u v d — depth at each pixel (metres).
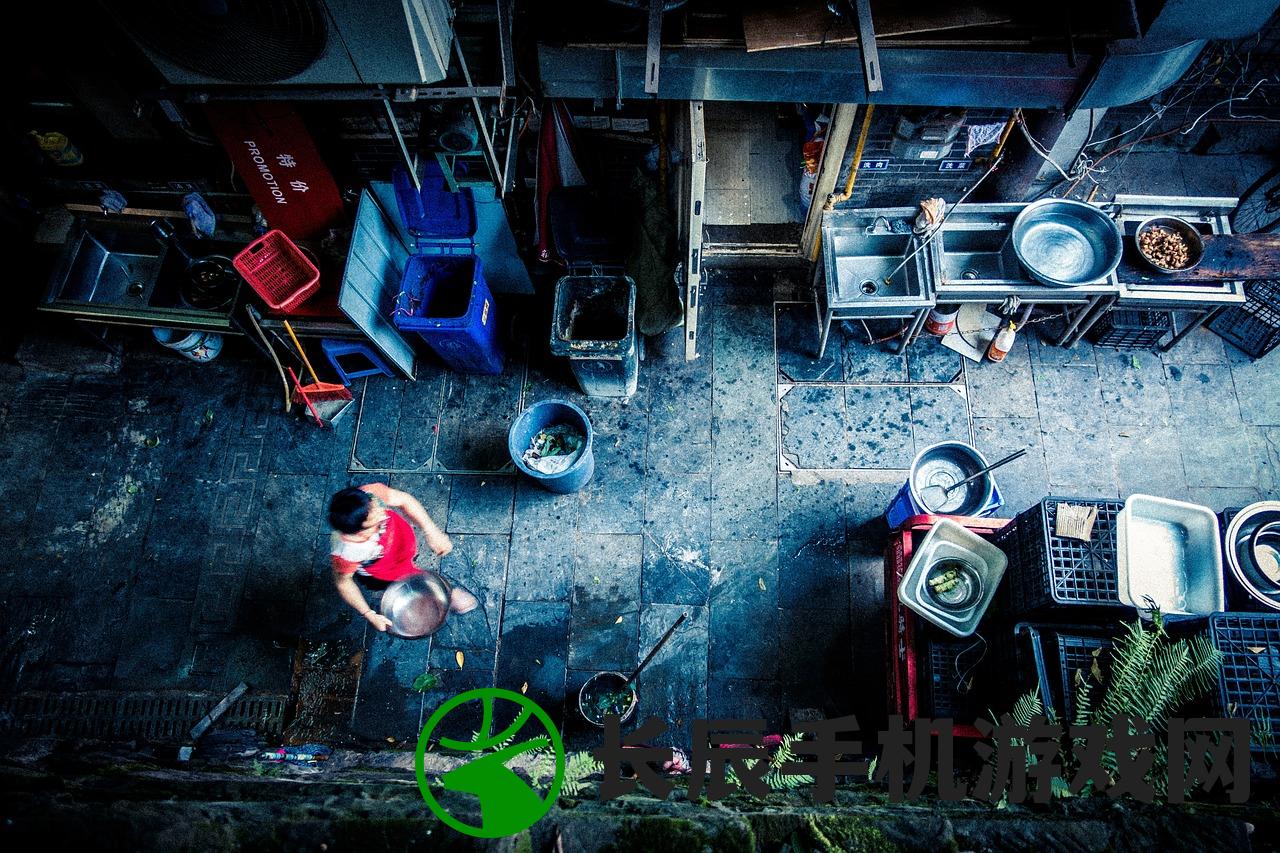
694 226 4.99
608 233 5.66
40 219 6.62
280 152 5.35
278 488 6.23
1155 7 4.03
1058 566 4.13
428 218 5.76
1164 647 3.68
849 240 5.88
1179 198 5.57
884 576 5.60
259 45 4.11
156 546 6.07
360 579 4.97
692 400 6.36
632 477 6.14
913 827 3.21
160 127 5.76
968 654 4.66
